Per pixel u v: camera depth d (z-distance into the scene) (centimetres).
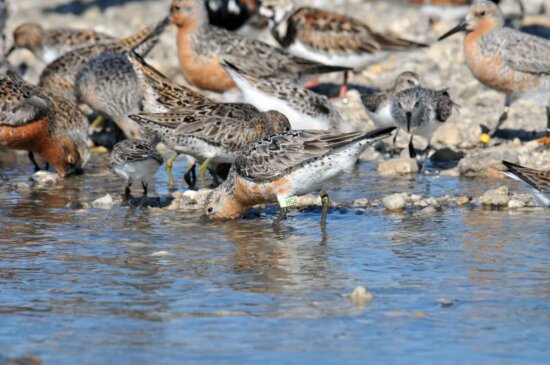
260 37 2553
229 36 1981
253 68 1966
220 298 966
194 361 805
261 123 1502
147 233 1245
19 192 1518
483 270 1056
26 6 3012
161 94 1585
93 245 1180
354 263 1092
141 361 805
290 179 1252
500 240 1185
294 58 1997
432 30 2600
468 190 1491
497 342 844
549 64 1755
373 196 1464
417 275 1041
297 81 2003
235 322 896
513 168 1189
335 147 1222
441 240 1191
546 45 1769
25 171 1706
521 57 1767
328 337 857
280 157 1248
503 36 1788
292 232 1251
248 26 2370
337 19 2095
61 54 2262
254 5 2358
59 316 916
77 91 1875
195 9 1958
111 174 1683
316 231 1255
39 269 1073
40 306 945
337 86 2245
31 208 1396
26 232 1247
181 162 1773
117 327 885
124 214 1362
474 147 1817
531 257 1105
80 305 948
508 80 1794
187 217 1348
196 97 1602
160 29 1986
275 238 1217
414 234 1225
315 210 1388
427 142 1736
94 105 1847
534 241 1177
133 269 1072
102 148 1911
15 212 1368
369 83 2266
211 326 887
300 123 1736
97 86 1828
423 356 813
